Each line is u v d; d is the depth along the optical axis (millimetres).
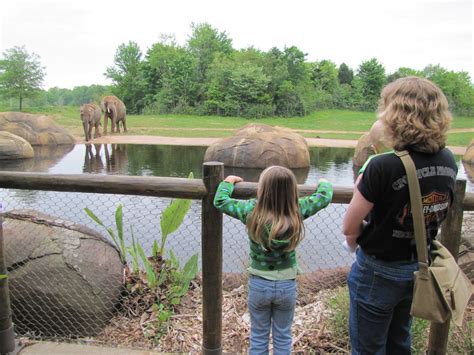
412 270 1910
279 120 43562
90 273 3609
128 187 2793
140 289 3875
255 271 2443
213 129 32844
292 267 2457
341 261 5180
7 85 60250
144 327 3453
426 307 1812
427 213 1833
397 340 2160
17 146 17234
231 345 3162
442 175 1821
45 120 23438
